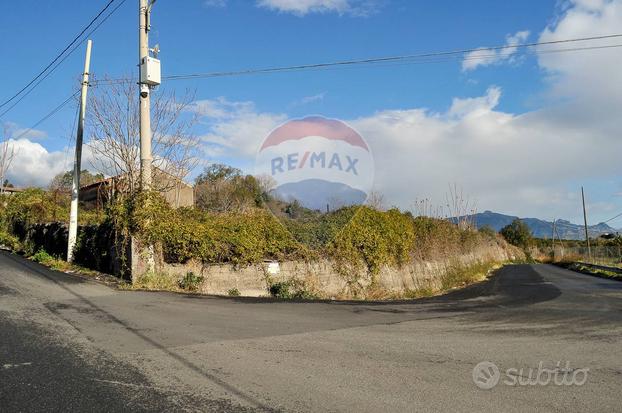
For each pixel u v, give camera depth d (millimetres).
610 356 5871
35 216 18766
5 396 3955
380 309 9508
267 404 4000
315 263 13227
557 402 4246
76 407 3799
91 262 12828
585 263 34906
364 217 14969
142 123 11242
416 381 4719
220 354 5387
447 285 18906
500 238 53125
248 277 11852
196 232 11039
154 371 4715
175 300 8766
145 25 11375
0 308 7309
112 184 13617
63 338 5750
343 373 4883
